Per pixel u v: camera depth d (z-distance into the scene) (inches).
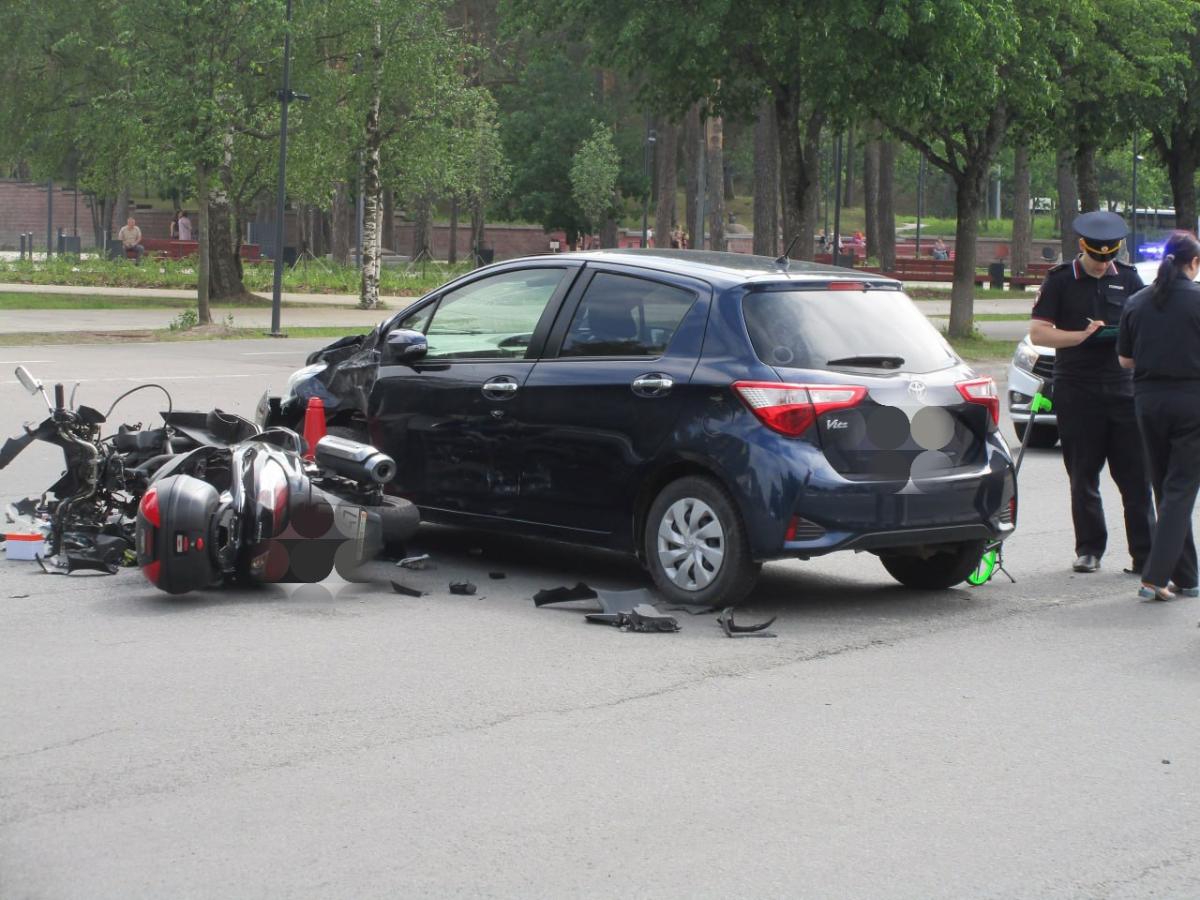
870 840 228.2
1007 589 419.5
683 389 371.9
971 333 1386.6
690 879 211.9
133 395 812.6
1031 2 1181.1
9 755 259.4
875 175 3954.2
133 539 414.0
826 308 379.2
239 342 1197.7
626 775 255.9
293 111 1596.9
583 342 396.8
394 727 279.3
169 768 254.2
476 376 414.0
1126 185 4207.7
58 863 213.9
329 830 227.8
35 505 438.6
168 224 3538.4
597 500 389.4
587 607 380.5
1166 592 403.9
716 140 2242.9
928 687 315.9
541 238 3654.0
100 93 1990.7
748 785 252.1
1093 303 426.0
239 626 354.3
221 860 215.5
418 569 424.2
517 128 3427.7
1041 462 684.7
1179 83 1558.8
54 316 1411.2
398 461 431.5
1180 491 396.2
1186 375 390.3
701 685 313.0
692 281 381.4
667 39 1096.2
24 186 3587.6
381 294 1999.3
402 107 1729.8
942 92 1104.2
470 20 3073.3
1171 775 262.7
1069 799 249.0
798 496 357.4
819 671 326.6
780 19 1067.9
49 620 355.9
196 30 1243.2
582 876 212.2
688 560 374.3
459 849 221.3
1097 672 331.3
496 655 333.4
